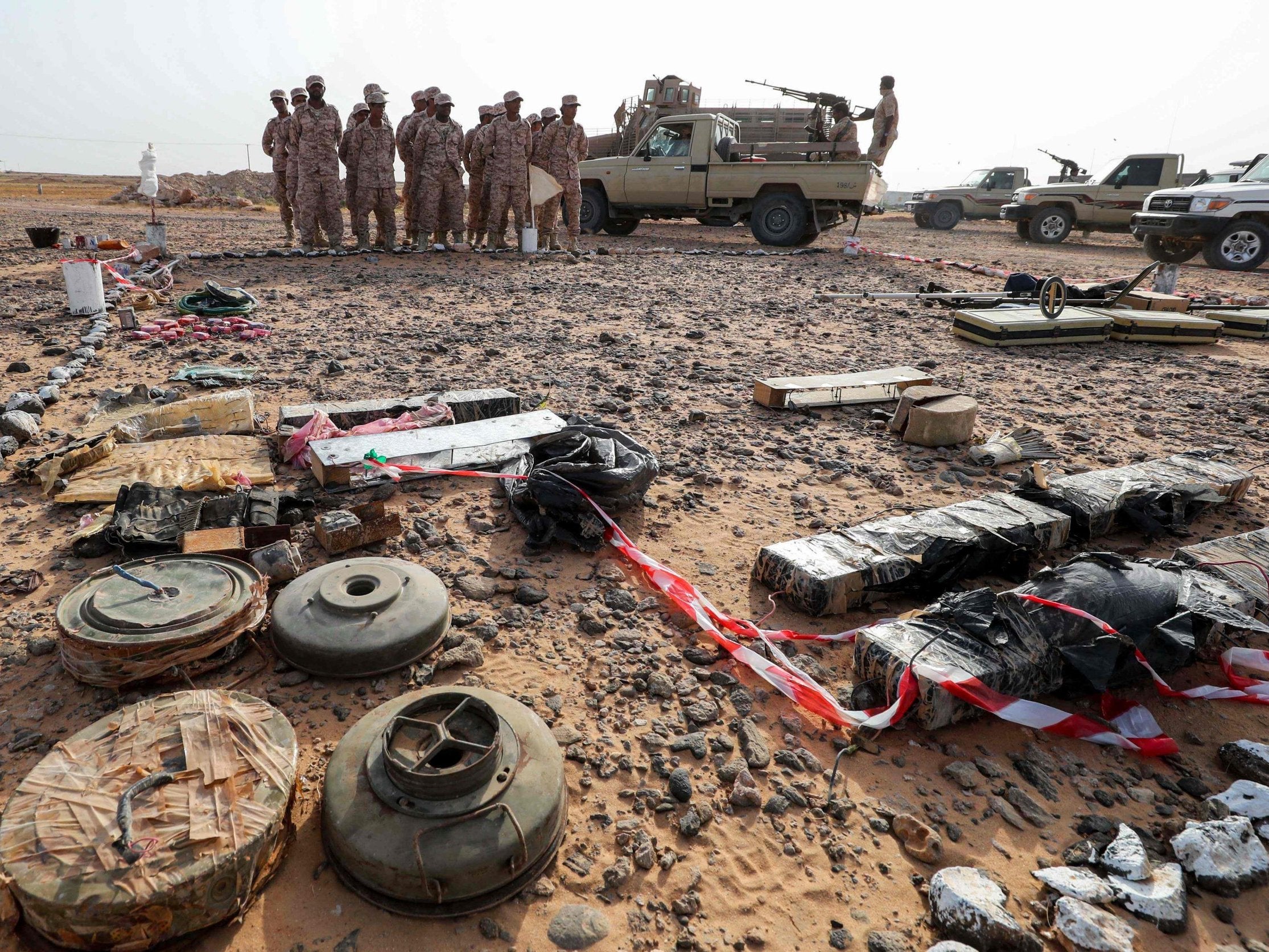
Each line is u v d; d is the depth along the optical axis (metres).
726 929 1.99
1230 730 2.84
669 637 3.15
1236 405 6.43
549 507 3.75
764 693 2.86
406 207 13.88
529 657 2.97
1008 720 2.69
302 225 13.23
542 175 13.59
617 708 2.74
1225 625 3.16
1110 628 2.81
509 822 2.01
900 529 3.63
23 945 1.78
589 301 10.06
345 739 2.26
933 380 6.41
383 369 6.55
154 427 4.75
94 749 2.11
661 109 18.84
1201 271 14.61
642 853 2.16
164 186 34.72
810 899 2.09
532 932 1.95
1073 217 19.59
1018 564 3.65
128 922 1.75
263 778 2.06
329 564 3.19
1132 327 8.68
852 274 13.23
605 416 5.66
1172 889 2.09
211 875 1.80
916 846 2.24
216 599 2.78
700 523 4.11
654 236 18.89
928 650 2.75
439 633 2.94
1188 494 4.09
